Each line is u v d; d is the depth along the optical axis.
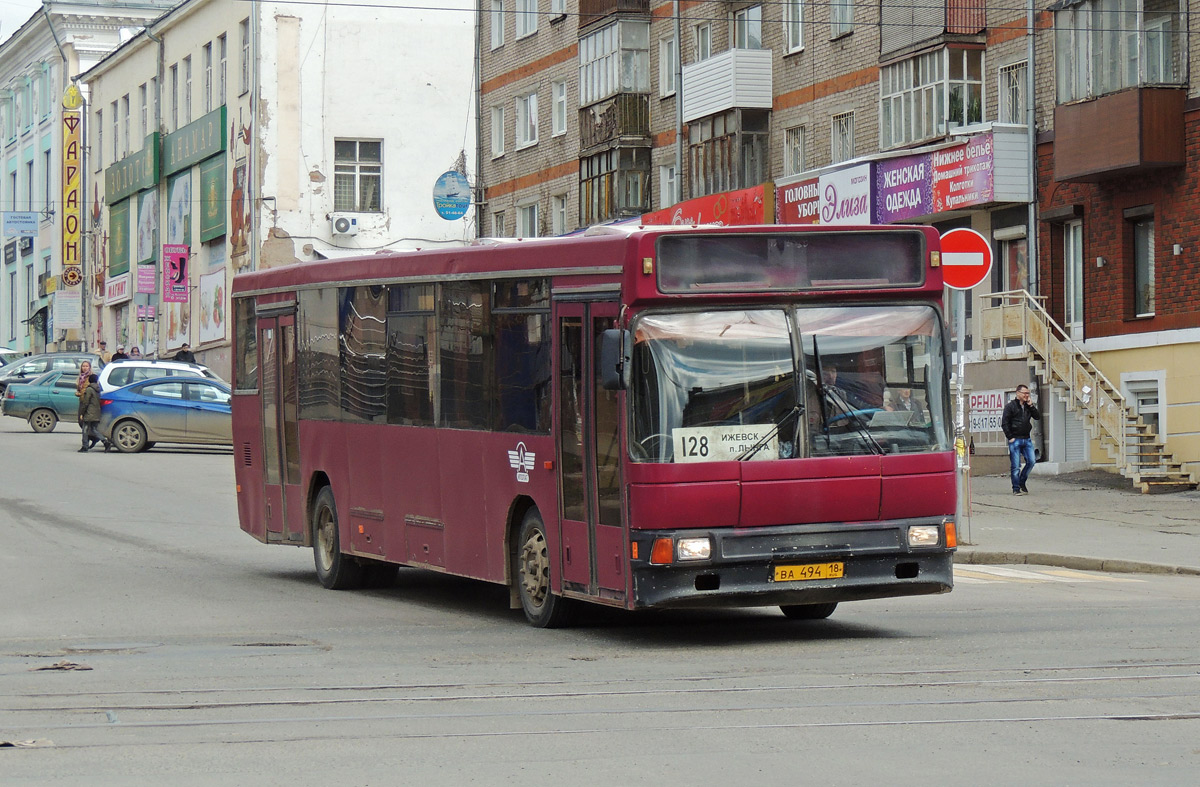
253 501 20.52
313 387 18.84
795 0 44.19
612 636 14.26
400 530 16.89
